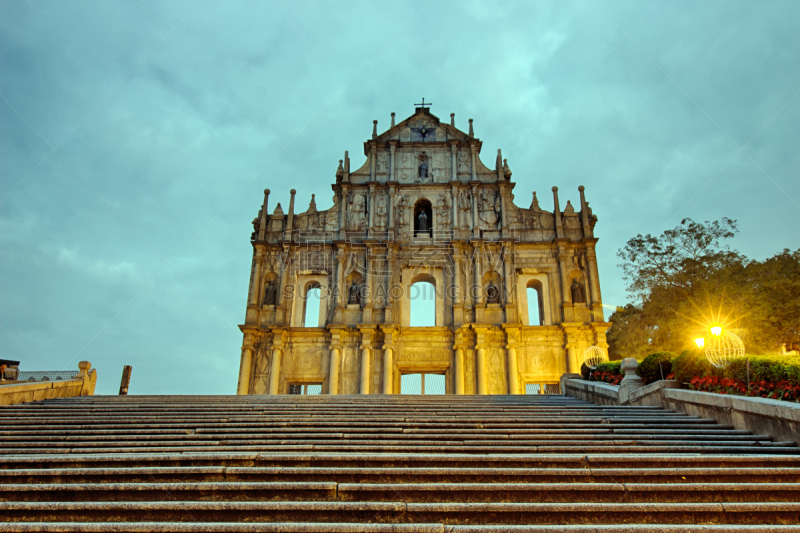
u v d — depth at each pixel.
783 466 10.53
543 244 39.41
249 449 11.96
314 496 9.38
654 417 15.12
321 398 20.11
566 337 36.78
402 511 8.78
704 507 8.74
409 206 40.91
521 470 10.01
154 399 19.86
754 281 36.78
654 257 39.97
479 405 18.19
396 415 15.82
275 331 36.94
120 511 8.73
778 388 14.02
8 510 8.70
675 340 36.59
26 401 19.75
